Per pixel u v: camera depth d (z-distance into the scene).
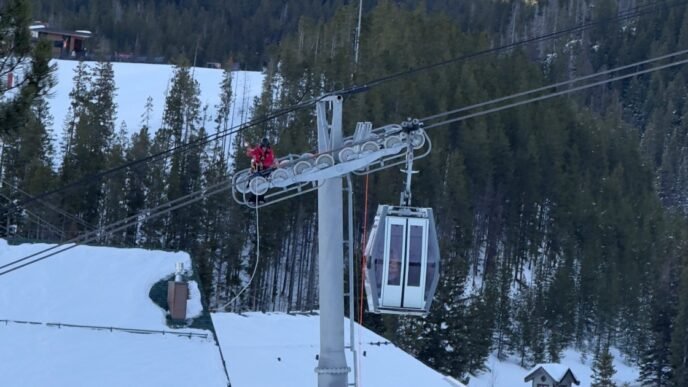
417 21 99.69
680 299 68.31
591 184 91.81
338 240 15.03
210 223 64.88
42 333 24.39
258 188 15.24
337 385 14.93
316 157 15.10
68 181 61.22
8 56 15.48
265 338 32.44
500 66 96.56
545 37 16.95
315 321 35.50
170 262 29.25
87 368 22.95
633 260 82.88
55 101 102.00
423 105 83.06
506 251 83.50
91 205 62.66
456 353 57.19
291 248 73.75
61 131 91.31
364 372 31.08
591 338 78.75
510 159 84.56
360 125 15.44
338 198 15.16
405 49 91.56
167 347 24.44
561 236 84.38
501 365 68.50
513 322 73.44
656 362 69.75
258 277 65.31
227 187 15.63
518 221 84.38
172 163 65.69
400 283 15.17
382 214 15.37
